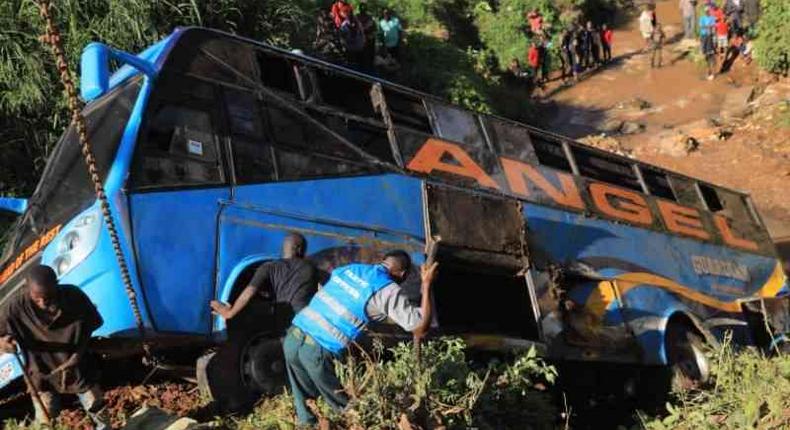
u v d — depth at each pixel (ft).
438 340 22.56
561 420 31.12
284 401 22.99
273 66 26.66
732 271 40.37
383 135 27.96
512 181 31.04
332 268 25.17
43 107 36.88
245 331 23.81
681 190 39.70
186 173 23.32
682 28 104.78
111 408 24.07
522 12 94.68
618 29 107.86
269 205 24.50
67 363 20.42
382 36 66.95
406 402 19.19
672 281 36.19
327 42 58.34
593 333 31.86
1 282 23.89
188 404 24.43
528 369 23.30
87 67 21.85
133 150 22.62
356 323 19.35
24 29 37.42
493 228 29.50
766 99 77.10
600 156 36.19
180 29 24.81
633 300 33.86
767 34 80.07
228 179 23.98
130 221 22.09
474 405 21.07
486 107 67.77
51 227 23.35
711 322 37.11
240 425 22.43
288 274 21.98
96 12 38.86
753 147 69.56
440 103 30.19
